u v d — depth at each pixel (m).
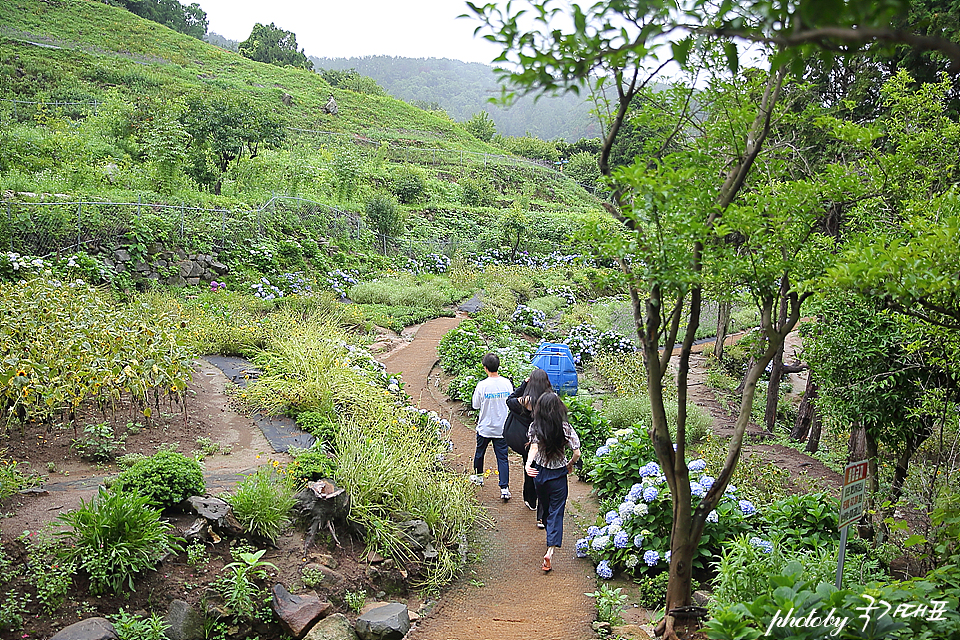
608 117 3.98
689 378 15.31
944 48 1.38
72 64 37.25
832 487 8.05
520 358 12.84
